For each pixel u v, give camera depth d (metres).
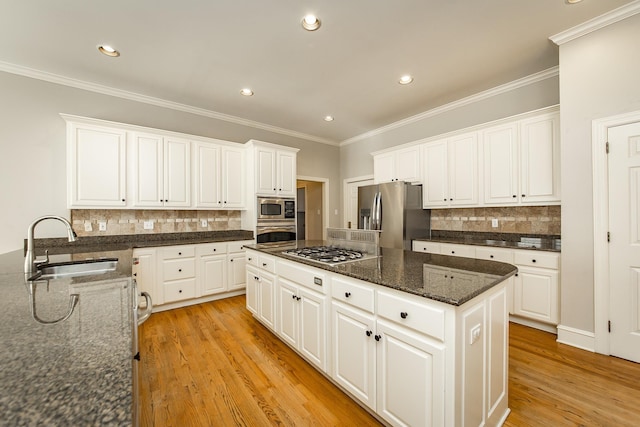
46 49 2.43
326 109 3.92
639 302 2.00
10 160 2.70
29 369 0.56
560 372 1.90
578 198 2.24
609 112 2.08
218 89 3.26
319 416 1.53
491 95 3.32
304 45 2.41
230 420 1.50
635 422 1.45
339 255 2.07
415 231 3.71
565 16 2.07
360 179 5.21
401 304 1.29
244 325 2.77
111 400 0.46
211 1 1.88
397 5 1.94
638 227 2.00
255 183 3.88
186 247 3.30
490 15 2.05
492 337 1.38
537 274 2.55
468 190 3.29
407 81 3.08
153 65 2.71
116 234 3.25
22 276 1.47
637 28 1.96
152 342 2.39
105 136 2.95
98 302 1.04
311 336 1.89
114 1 1.87
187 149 3.50
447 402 1.11
